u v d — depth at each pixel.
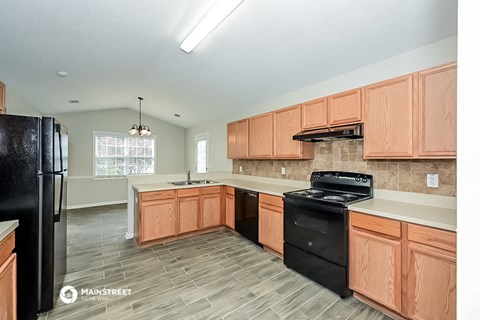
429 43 1.92
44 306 1.76
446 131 1.64
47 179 1.77
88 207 5.58
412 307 1.58
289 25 2.01
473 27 0.68
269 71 2.85
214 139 5.34
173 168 6.97
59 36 2.22
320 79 2.81
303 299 1.96
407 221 1.60
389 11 1.68
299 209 2.35
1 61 2.57
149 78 3.89
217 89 3.72
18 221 1.50
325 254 2.10
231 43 2.44
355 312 1.80
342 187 2.54
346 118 2.29
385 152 1.98
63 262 2.19
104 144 5.95
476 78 0.67
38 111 4.90
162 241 3.25
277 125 3.11
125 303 1.89
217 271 2.43
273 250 2.86
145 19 2.14
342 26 1.90
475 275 0.66
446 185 1.87
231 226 3.60
